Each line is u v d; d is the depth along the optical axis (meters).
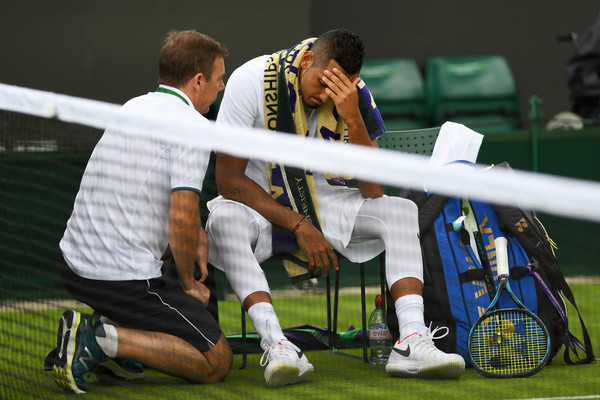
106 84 23.81
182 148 9.06
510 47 27.42
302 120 10.45
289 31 24.64
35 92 7.74
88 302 9.41
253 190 10.34
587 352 10.47
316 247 10.25
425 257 10.35
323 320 14.05
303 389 9.13
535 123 19.94
